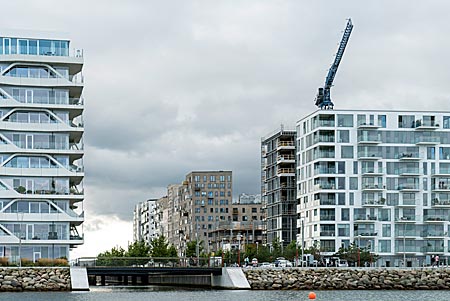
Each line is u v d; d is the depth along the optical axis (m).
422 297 91.56
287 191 182.88
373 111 159.88
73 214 116.88
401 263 156.25
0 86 115.06
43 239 114.75
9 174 114.44
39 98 116.19
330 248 156.12
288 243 181.00
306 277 108.88
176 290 105.56
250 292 99.31
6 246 113.38
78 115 120.25
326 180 158.25
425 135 159.88
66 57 117.12
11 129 114.25
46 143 116.50
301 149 171.38
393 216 157.75
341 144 159.00
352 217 157.50
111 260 106.12
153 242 187.62
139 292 99.06
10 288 99.81
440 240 157.75
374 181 158.25
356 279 110.62
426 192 158.75
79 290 100.69
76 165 120.00
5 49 117.06
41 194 115.50
